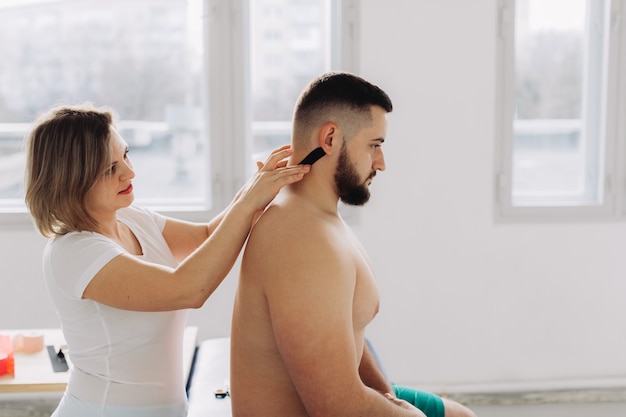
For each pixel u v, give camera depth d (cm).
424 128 331
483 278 340
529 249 340
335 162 153
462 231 337
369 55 326
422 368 342
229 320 333
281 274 144
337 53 330
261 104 337
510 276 341
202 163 340
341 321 143
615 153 342
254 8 330
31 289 327
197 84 335
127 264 162
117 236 179
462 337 342
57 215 166
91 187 166
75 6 326
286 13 331
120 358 170
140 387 172
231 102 329
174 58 332
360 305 154
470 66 329
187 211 332
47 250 172
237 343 158
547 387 343
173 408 178
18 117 331
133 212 193
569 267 343
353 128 151
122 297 160
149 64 332
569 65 346
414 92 329
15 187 334
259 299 150
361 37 325
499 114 335
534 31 342
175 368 180
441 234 336
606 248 344
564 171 352
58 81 330
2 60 327
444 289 339
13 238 325
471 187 335
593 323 346
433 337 341
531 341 345
